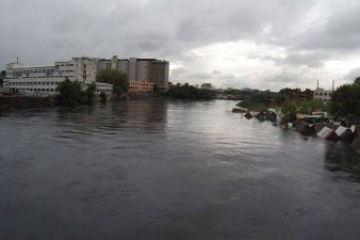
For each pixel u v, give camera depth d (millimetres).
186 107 164375
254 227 23219
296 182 33562
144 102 194500
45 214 23922
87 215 24031
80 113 96750
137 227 22562
